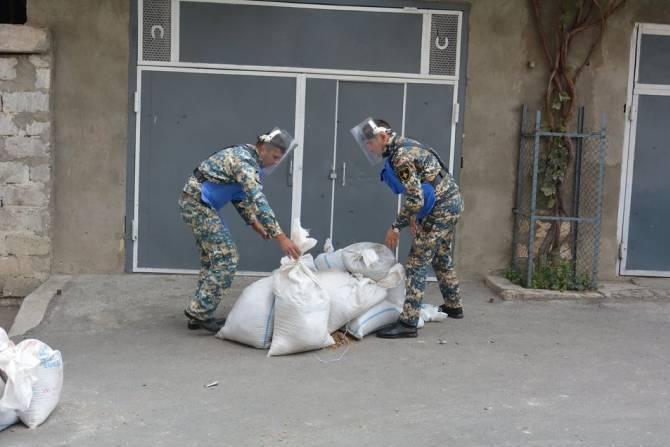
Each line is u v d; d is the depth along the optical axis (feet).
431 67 23.21
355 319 17.94
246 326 17.19
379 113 23.27
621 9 23.25
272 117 23.09
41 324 19.07
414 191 16.84
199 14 22.63
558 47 23.07
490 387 15.24
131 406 13.98
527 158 23.62
